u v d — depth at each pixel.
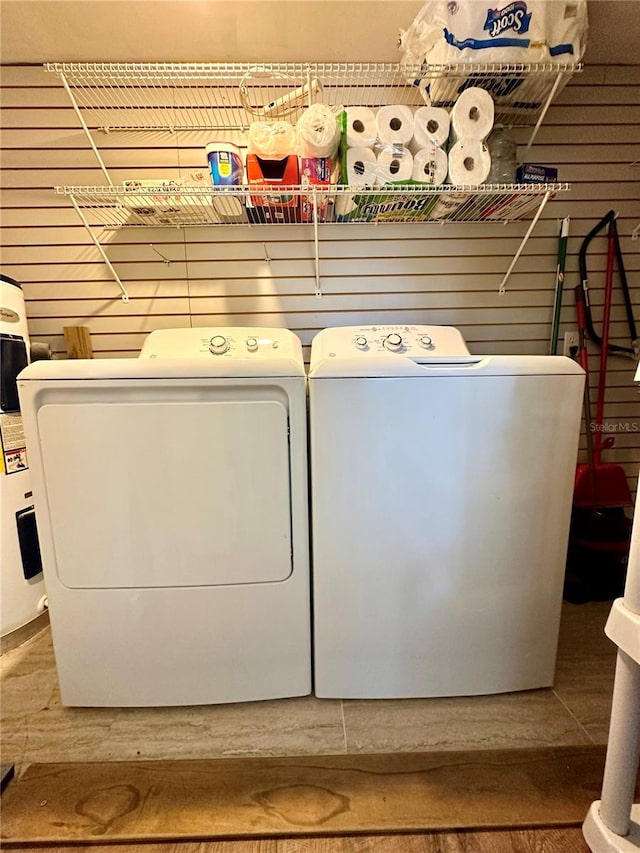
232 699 1.24
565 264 1.82
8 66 1.63
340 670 1.24
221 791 1.00
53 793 1.00
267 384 1.10
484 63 1.31
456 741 1.13
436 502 1.16
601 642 1.49
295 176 1.37
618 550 1.67
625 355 1.85
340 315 1.81
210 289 1.78
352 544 1.17
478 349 1.86
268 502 1.15
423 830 0.92
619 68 1.72
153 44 1.53
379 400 1.11
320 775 1.04
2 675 1.38
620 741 0.84
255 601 1.20
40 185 1.70
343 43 1.54
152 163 1.71
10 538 1.52
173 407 1.09
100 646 1.20
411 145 1.38
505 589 1.22
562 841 0.90
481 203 1.57
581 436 1.93
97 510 1.13
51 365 1.07
